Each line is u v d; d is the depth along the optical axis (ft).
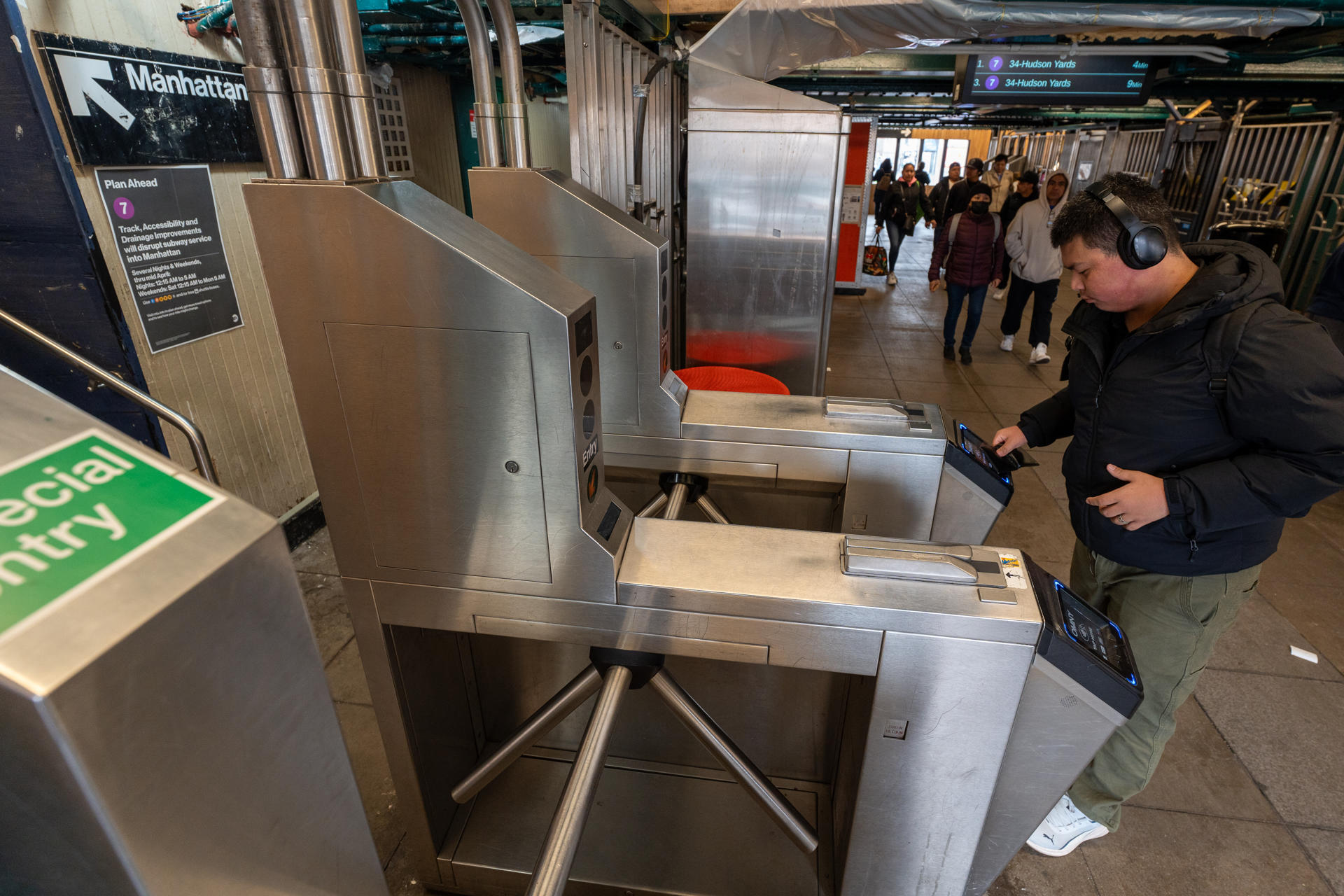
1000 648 3.20
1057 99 11.35
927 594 3.28
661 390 5.75
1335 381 3.45
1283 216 19.75
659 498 5.78
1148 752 4.88
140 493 1.28
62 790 1.09
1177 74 13.50
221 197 7.95
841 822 4.36
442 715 4.63
